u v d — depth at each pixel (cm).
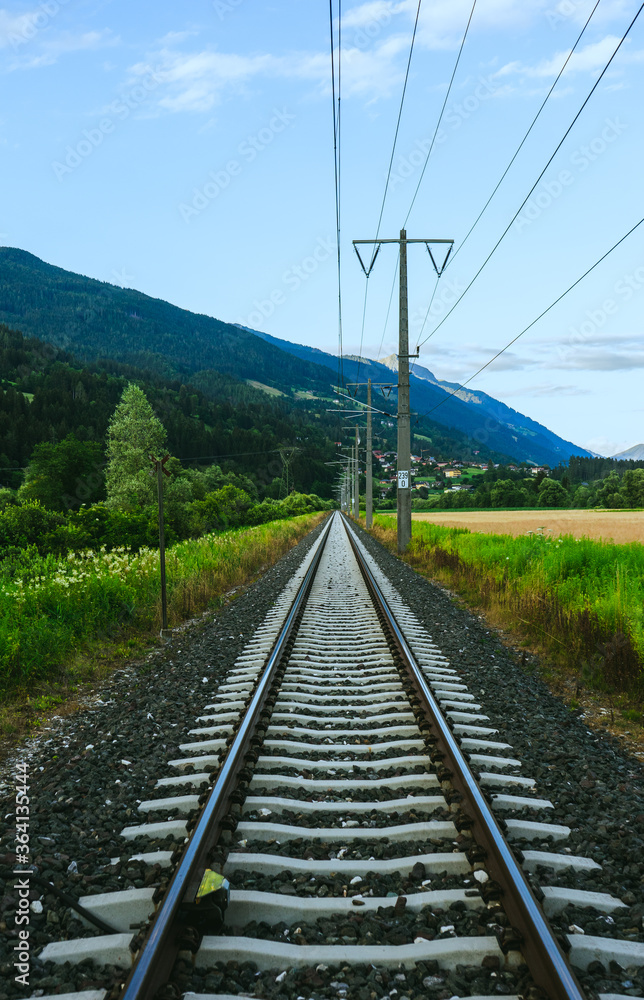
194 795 404
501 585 1263
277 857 324
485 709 605
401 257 2298
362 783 421
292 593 1384
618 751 521
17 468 11394
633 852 341
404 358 2405
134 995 214
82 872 328
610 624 795
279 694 629
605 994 237
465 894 291
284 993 238
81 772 466
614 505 10281
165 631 985
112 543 2158
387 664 754
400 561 2147
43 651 777
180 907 269
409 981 244
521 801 399
